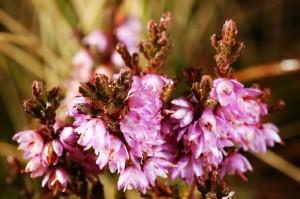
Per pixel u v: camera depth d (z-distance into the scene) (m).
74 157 0.11
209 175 0.11
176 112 0.10
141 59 0.16
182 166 0.11
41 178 0.15
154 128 0.10
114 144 0.10
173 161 0.11
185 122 0.10
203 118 0.10
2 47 0.19
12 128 0.19
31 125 0.18
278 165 0.18
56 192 0.12
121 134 0.10
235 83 0.10
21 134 0.11
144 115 0.10
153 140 0.10
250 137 0.11
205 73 0.11
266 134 0.11
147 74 0.11
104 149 0.10
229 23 0.11
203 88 0.10
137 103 0.10
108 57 0.16
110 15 0.17
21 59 0.19
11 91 0.19
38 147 0.11
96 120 0.10
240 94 0.10
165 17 0.11
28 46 0.19
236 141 0.11
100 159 0.10
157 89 0.11
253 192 0.19
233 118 0.10
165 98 0.11
